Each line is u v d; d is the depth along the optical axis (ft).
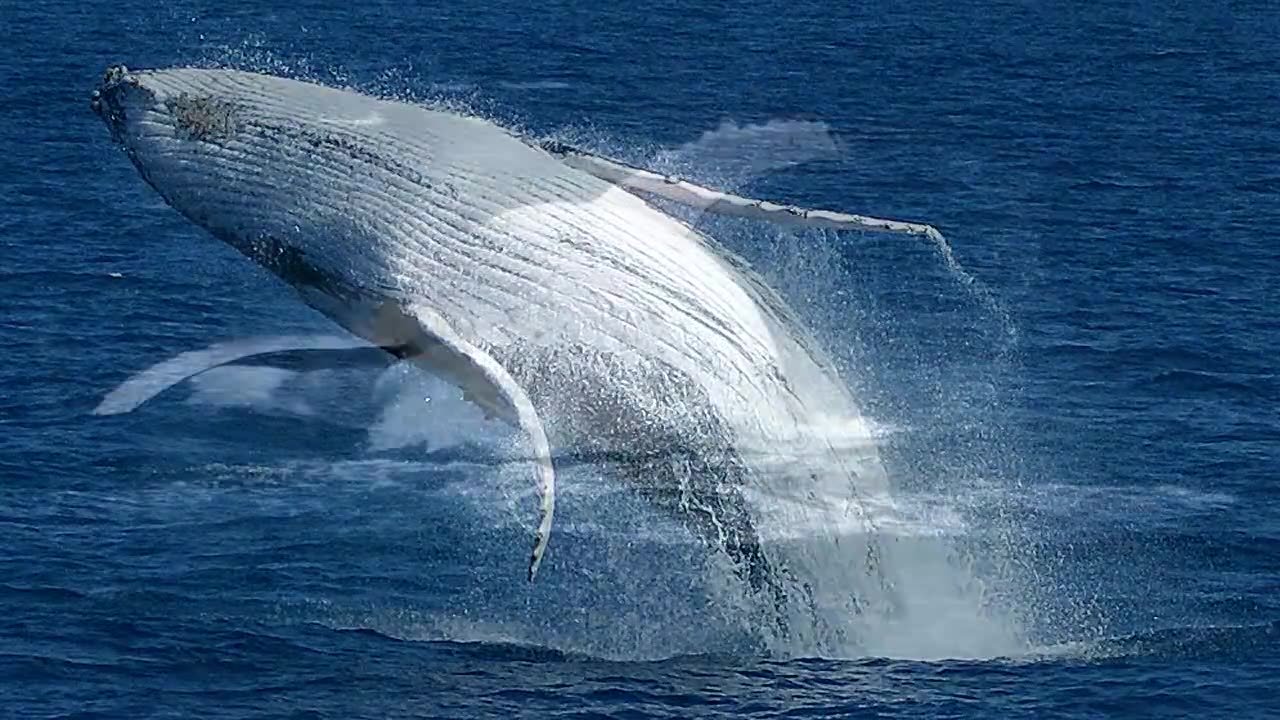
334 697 276.41
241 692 278.67
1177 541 350.43
